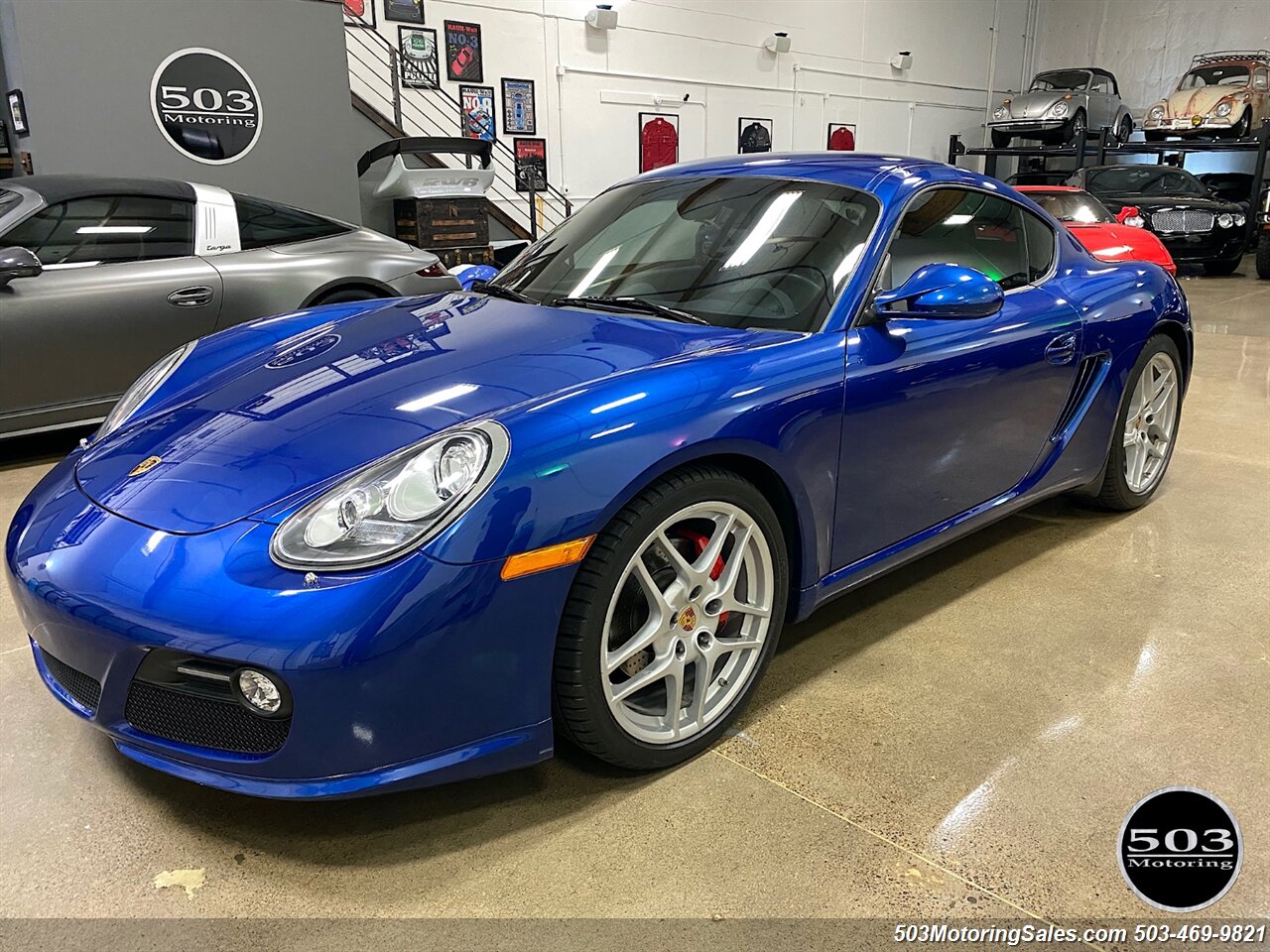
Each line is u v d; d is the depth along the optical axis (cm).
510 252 646
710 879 152
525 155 1055
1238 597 261
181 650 140
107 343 370
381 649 137
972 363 225
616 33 1116
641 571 166
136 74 582
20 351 351
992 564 284
